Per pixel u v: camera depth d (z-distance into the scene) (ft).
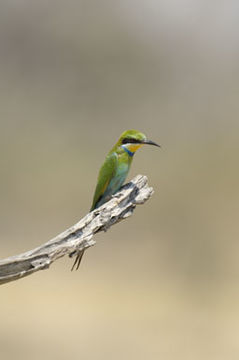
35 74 62.39
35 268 14.14
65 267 41.47
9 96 60.54
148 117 62.90
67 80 62.69
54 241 14.80
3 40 62.08
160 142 59.57
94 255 43.96
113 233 47.62
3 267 13.67
